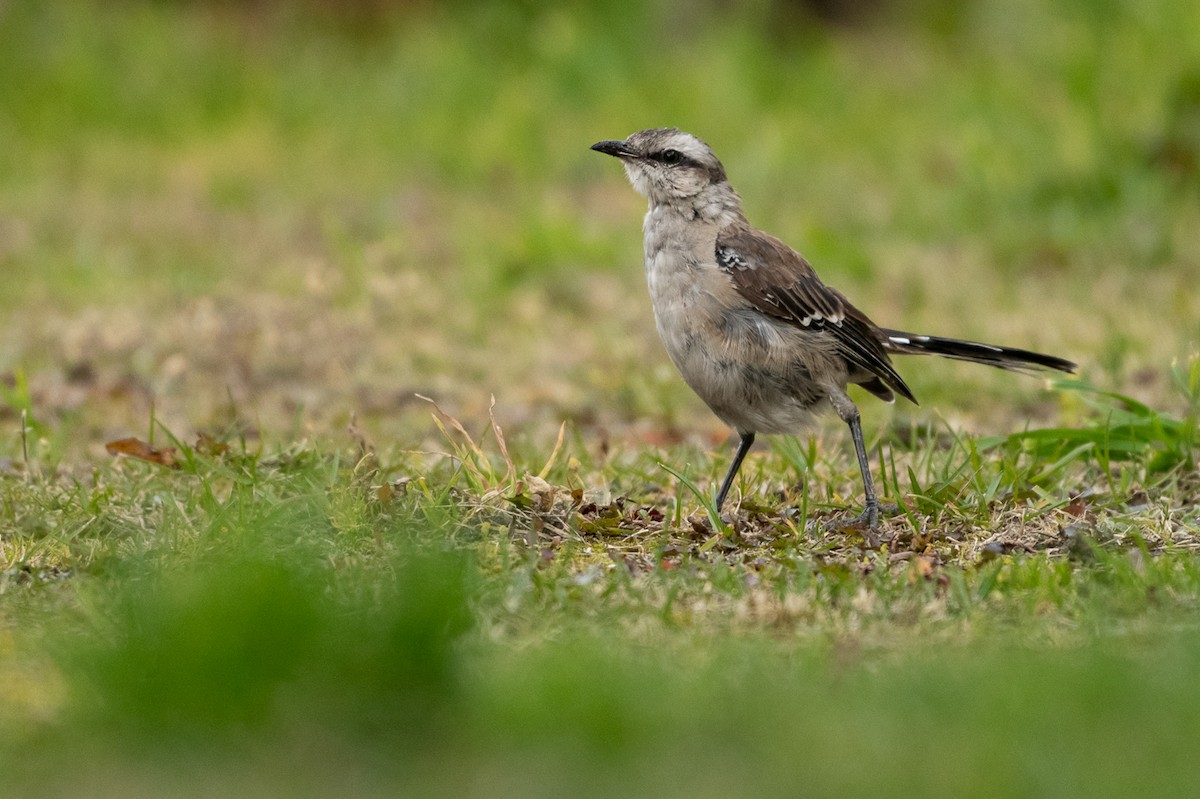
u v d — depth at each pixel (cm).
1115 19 2669
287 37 3594
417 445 1372
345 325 1777
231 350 1712
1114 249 2138
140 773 648
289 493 1128
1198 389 1277
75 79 3231
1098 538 1016
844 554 1022
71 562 1002
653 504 1159
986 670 731
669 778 622
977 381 1609
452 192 2766
